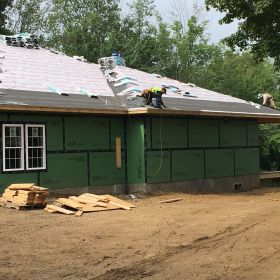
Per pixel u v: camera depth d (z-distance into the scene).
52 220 11.71
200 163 20.31
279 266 7.53
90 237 9.78
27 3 44.12
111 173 18.17
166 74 46.66
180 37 48.53
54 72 19.70
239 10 16.23
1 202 13.85
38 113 16.08
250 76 48.09
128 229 10.63
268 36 16.56
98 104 17.50
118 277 6.99
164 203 15.50
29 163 15.91
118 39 44.38
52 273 7.20
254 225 10.99
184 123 19.69
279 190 21.88
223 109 21.41
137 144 18.31
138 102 18.39
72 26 44.62
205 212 13.23
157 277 6.98
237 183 22.11
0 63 18.52
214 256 8.21
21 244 9.11
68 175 16.83
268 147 35.16
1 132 15.21
